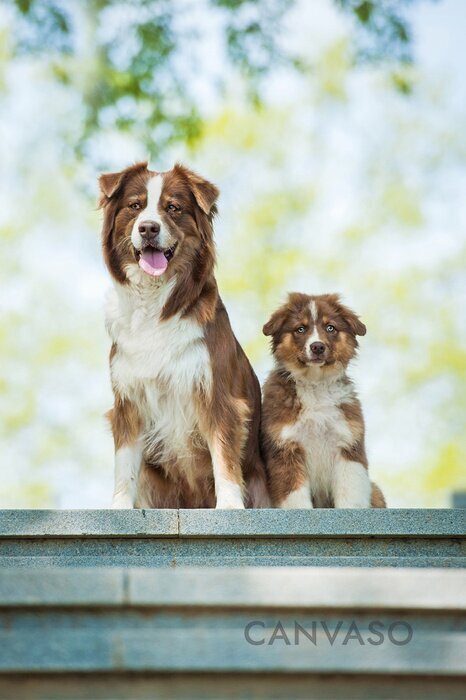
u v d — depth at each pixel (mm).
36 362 24203
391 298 24547
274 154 24734
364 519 5887
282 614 4230
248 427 7895
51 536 5918
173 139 16469
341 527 5871
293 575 4246
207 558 5836
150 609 4203
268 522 5887
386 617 4254
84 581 4176
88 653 3969
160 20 15891
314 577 4246
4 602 4141
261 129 24625
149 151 16453
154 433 7699
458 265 24797
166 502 8055
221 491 7309
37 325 24328
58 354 24297
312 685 4047
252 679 4035
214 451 7445
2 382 23969
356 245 24797
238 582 4227
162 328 7512
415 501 24281
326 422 8227
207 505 7984
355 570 4266
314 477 8398
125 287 7633
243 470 8141
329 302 8828
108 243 7789
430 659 4035
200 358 7480
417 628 4242
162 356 7465
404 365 24312
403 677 4051
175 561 5848
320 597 4230
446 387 24312
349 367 8711
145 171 7844
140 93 16234
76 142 16828
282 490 8188
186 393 7480
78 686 4004
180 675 4023
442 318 24547
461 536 5902
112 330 7688
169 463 7816
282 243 24469
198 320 7559
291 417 8266
